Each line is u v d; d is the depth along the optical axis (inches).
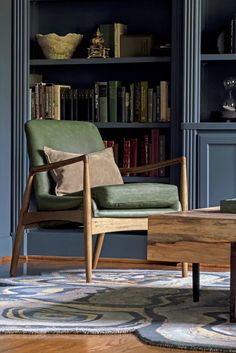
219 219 124.5
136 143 230.2
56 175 190.9
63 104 234.4
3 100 225.5
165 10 234.7
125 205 176.4
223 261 125.8
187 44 214.5
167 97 225.3
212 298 148.7
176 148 218.7
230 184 211.3
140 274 188.5
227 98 223.6
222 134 211.2
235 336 115.1
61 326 121.7
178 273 191.3
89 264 172.9
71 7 243.1
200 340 112.4
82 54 242.4
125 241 219.5
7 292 156.9
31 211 191.0
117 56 231.3
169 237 129.5
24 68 229.3
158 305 141.0
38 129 195.6
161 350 108.5
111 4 239.8
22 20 229.1
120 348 109.7
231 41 219.6
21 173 227.8
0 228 223.5
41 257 226.8
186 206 187.2
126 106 229.3
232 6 228.1
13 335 117.6
